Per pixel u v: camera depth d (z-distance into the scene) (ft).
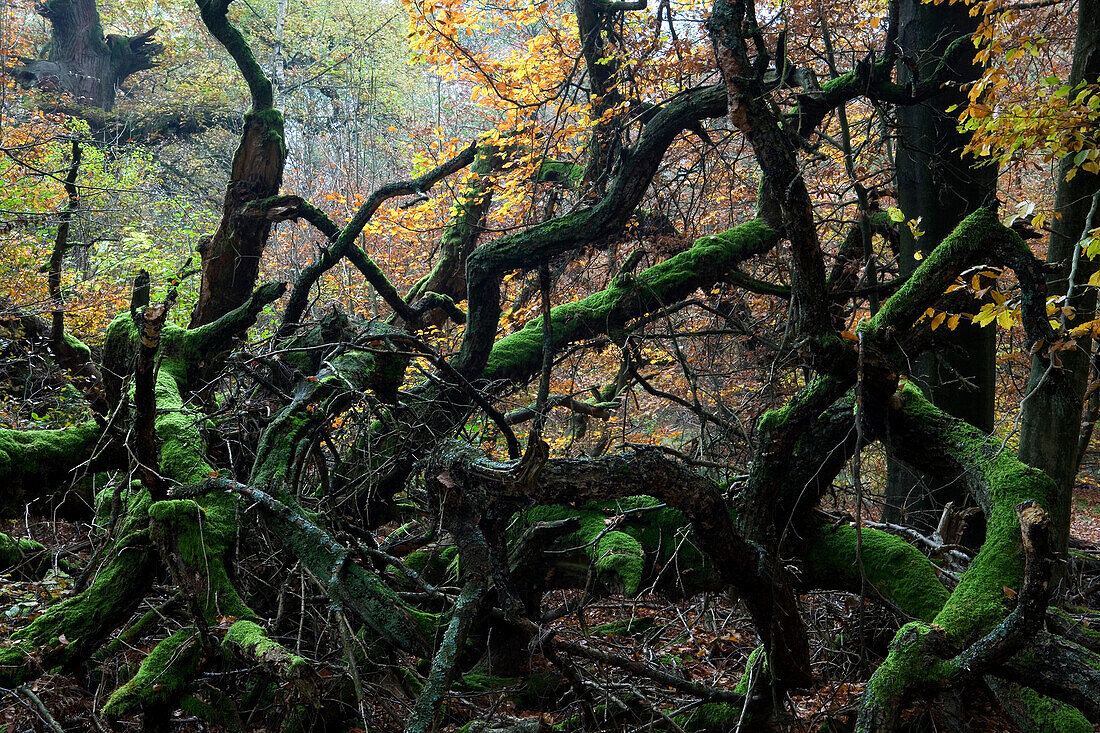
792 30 25.71
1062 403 17.03
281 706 14.62
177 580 13.91
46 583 17.85
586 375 38.06
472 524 11.05
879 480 33.27
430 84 94.07
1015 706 9.91
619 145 28.45
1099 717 8.55
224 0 27.66
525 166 31.65
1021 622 8.07
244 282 29.84
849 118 37.32
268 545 17.16
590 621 22.86
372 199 29.84
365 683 14.51
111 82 91.61
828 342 11.31
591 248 30.96
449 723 15.74
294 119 86.38
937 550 17.26
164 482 15.80
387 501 23.86
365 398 19.51
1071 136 16.05
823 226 30.40
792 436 13.04
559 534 15.19
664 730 14.57
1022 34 21.39
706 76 25.84
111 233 41.68
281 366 20.52
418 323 31.91
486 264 25.59
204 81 89.97
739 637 19.15
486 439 24.22
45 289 31.17
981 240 13.51
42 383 28.68
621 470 10.62
